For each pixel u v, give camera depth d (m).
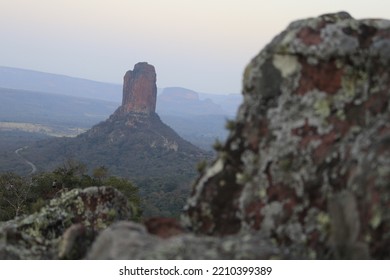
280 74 6.10
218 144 6.30
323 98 5.82
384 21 6.11
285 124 5.88
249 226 5.66
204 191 6.13
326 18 6.20
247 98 6.28
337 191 5.20
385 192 4.64
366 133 5.30
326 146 5.55
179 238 5.43
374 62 5.75
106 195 8.12
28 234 7.26
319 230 5.25
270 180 5.72
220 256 5.15
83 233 6.83
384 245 4.63
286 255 5.16
